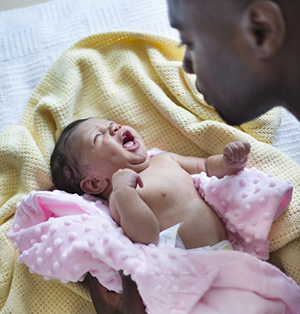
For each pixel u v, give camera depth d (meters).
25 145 1.22
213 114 1.28
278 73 0.54
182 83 1.34
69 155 1.15
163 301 0.83
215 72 0.58
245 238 0.99
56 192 1.08
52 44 1.61
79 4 1.71
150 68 1.42
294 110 0.60
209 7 0.51
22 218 1.07
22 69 1.57
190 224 0.99
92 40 1.44
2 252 1.11
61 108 1.30
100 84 1.36
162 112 1.27
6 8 2.07
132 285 0.88
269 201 0.95
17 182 1.24
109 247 0.87
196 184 1.11
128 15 1.65
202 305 0.83
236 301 0.83
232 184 1.01
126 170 0.95
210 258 0.86
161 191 1.03
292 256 1.03
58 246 0.93
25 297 1.08
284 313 0.85
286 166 1.14
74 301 1.10
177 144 1.29
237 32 0.51
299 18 0.46
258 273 0.85
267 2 0.46
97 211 1.03
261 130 1.26
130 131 1.16
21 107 1.49
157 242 0.92
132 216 0.90
